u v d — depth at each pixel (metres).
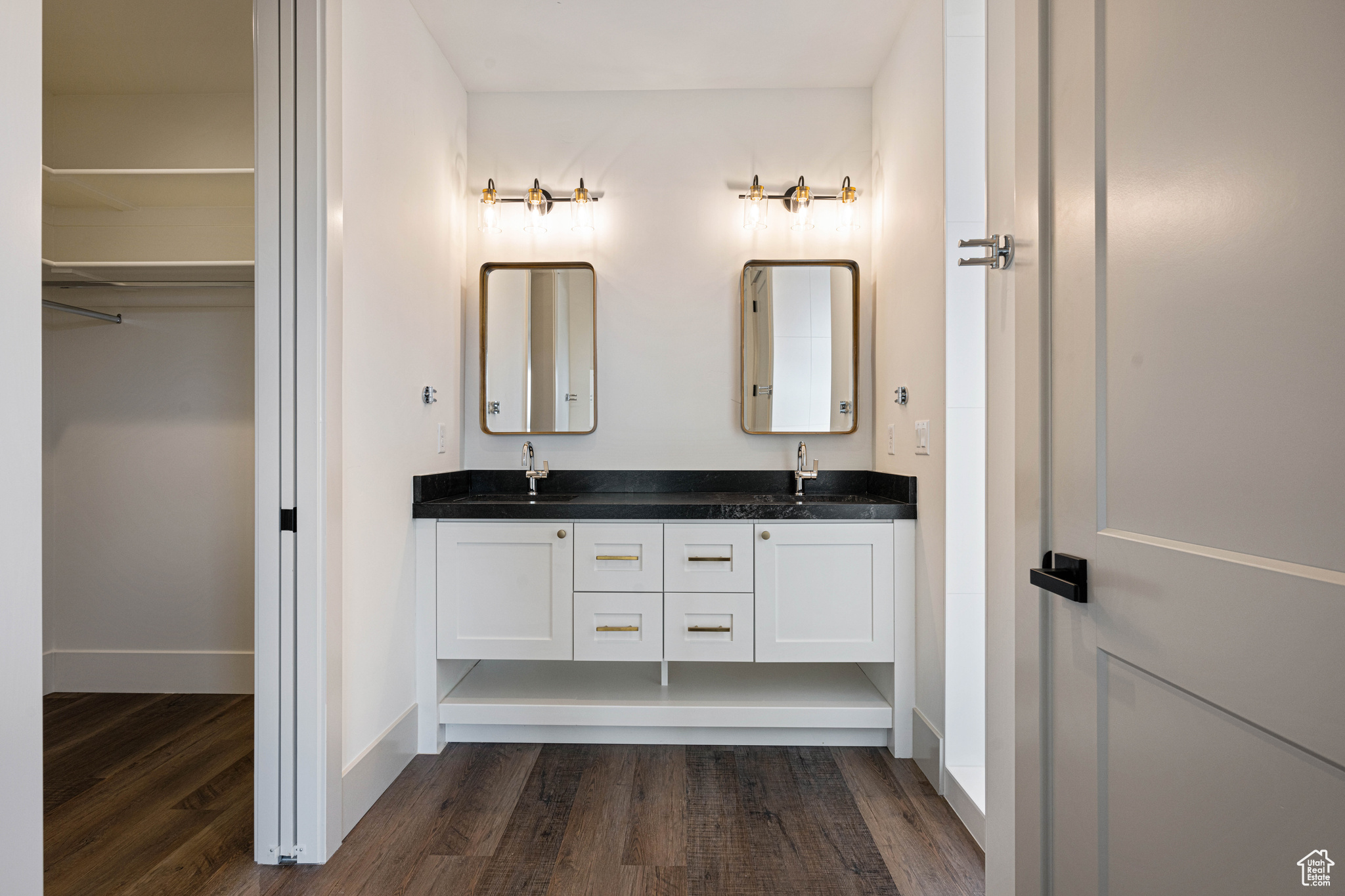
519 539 2.40
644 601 2.39
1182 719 0.76
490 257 2.99
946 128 2.06
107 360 2.96
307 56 1.73
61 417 2.97
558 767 2.25
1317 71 0.59
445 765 2.28
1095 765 0.93
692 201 2.98
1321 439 0.59
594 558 2.40
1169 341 0.79
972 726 2.05
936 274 2.16
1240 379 0.68
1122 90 0.87
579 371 2.95
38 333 0.80
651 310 2.98
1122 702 0.87
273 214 1.74
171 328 2.96
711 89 2.98
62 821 1.92
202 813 1.96
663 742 2.44
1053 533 1.03
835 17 2.48
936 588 2.15
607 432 2.98
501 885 1.64
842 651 2.37
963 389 2.07
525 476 2.96
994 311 1.50
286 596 1.74
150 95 2.95
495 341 2.97
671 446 2.97
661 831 1.87
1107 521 0.91
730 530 2.38
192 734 2.51
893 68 2.63
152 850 1.78
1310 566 0.60
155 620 2.97
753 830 1.87
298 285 1.74
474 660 2.68
